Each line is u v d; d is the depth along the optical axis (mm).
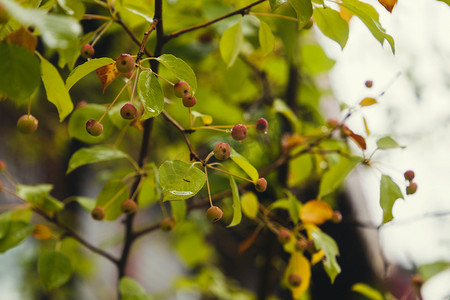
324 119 1354
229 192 1002
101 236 2348
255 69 1247
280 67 1303
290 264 938
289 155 1025
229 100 1318
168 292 1893
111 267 2430
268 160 1222
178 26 1080
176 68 772
